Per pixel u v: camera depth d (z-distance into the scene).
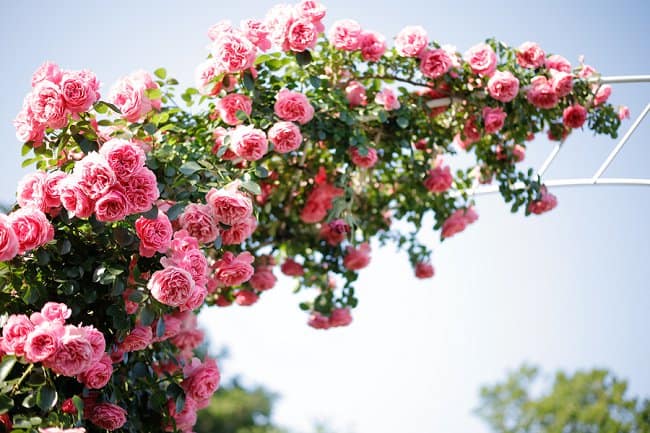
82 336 2.44
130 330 2.82
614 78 3.88
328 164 3.89
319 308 4.11
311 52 3.49
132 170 2.62
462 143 4.04
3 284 2.62
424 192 3.99
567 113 3.85
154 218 2.70
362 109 3.50
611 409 13.09
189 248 2.76
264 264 4.02
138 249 2.81
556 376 15.02
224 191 2.87
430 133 3.77
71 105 2.75
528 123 3.87
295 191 3.96
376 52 3.48
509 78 3.56
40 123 2.77
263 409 14.58
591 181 4.12
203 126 3.38
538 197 3.94
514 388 15.84
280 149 3.22
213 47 3.15
